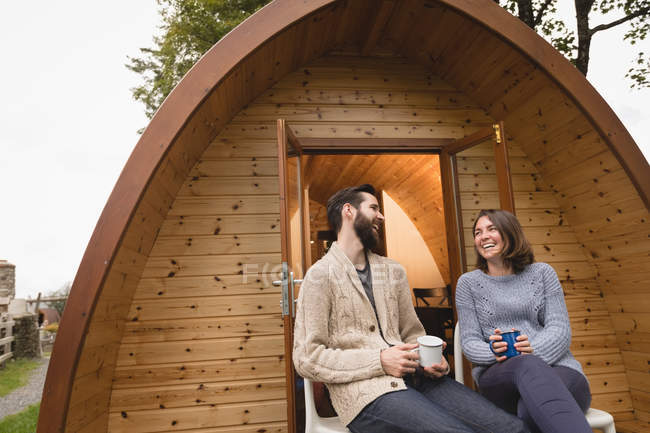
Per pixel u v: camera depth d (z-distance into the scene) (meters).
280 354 2.83
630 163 2.62
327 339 1.40
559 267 3.23
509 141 3.39
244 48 2.44
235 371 2.78
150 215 2.58
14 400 5.51
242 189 3.02
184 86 2.36
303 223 3.04
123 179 2.20
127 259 2.41
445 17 2.82
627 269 2.97
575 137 2.89
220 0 8.87
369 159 5.87
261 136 3.11
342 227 1.59
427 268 6.66
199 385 2.73
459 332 1.82
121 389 2.66
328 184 7.66
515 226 1.82
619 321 3.11
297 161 2.99
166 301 2.81
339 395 1.30
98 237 2.12
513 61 2.83
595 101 2.66
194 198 2.96
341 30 3.09
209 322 2.82
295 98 3.20
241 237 2.96
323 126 3.19
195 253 2.89
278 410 2.75
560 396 1.18
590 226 3.14
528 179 3.34
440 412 1.16
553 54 2.68
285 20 2.49
